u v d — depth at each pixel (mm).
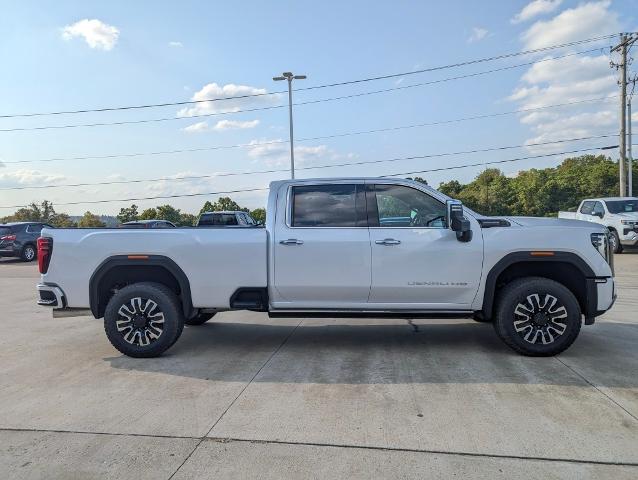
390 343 6332
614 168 82500
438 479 3086
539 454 3367
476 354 5734
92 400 4516
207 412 4180
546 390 4523
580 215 19875
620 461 3264
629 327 6992
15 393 4750
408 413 4070
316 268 5672
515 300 5457
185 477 3168
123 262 5863
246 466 3283
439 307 5664
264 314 8508
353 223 5762
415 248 5574
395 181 5863
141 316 5793
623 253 18609
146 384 4934
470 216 5723
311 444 3572
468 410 4105
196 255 5801
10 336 7289
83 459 3424
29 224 23266
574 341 5727
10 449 3590
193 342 6582
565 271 5711
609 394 4406
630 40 29938
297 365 5457
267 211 5863
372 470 3203
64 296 5957
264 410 4191
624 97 30422
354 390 4629
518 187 89625
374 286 5633
